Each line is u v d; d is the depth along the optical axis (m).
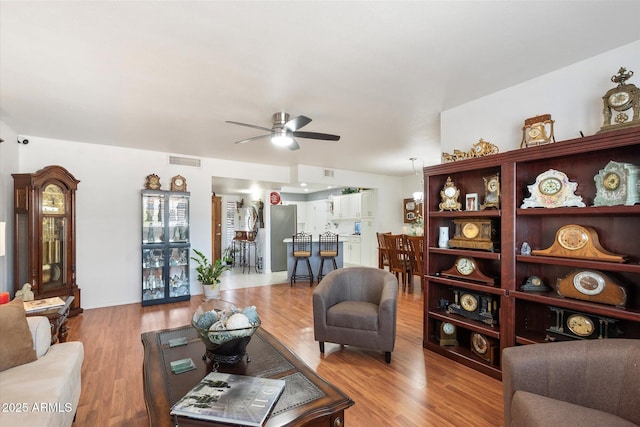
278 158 5.84
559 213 2.21
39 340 1.97
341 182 7.09
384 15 1.82
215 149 5.08
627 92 1.97
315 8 1.75
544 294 2.34
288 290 5.86
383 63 2.38
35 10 1.74
